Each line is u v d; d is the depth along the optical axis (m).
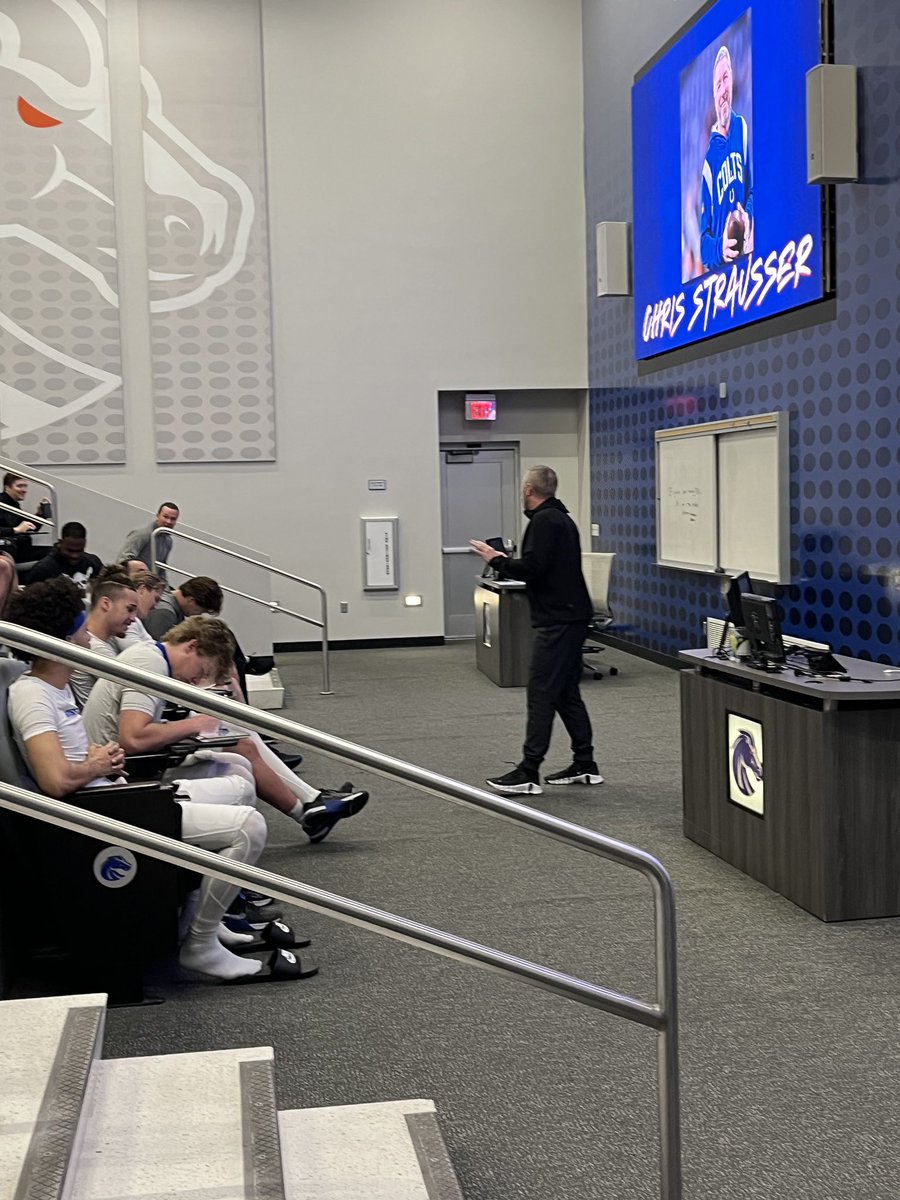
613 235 10.75
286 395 11.98
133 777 3.96
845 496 7.23
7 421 11.46
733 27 8.30
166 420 11.75
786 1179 2.53
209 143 11.64
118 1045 3.20
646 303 10.33
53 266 11.45
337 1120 2.49
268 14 11.67
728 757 4.80
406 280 12.09
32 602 3.45
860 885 4.14
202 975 3.70
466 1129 2.75
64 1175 1.87
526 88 12.13
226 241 11.73
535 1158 2.62
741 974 3.68
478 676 10.28
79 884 3.42
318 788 6.33
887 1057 3.10
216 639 4.50
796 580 7.89
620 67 10.97
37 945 3.43
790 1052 3.14
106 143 11.45
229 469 11.94
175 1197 1.96
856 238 6.96
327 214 11.91
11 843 3.36
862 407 7.00
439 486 12.31
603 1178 2.54
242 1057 2.51
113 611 4.78
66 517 9.58
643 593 10.98
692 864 4.86
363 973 3.74
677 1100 2.15
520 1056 3.13
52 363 11.50
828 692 4.06
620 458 11.46
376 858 5.02
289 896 2.25
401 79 11.95
